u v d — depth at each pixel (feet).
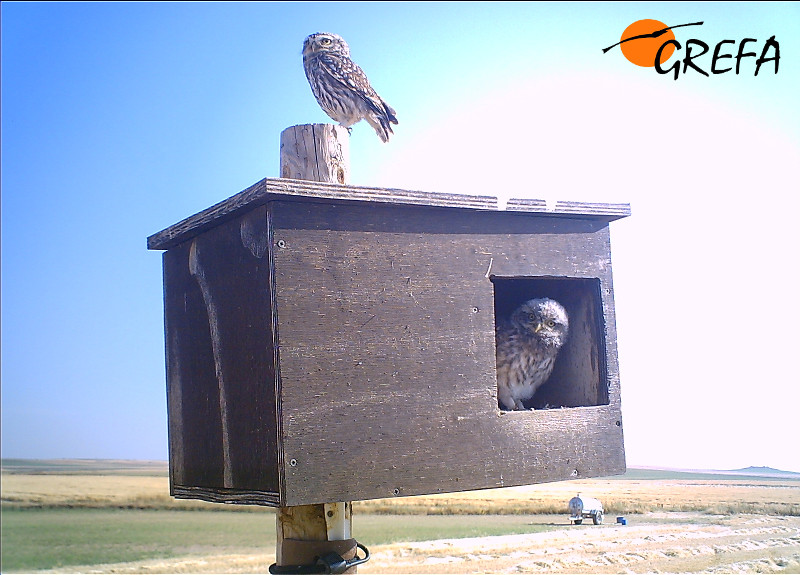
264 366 9.37
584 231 11.50
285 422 8.93
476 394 10.16
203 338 10.94
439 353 9.98
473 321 10.28
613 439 11.17
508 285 13.57
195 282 11.21
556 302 12.50
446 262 10.23
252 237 9.77
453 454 9.89
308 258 9.36
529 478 10.40
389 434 9.52
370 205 9.75
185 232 11.09
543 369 12.63
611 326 11.59
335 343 9.36
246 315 9.83
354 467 9.25
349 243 9.62
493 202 10.48
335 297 9.44
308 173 10.92
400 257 9.92
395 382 9.64
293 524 10.34
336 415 9.23
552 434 10.66
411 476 9.58
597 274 11.56
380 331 9.64
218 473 10.45
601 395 11.53
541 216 11.12
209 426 10.72
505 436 10.29
